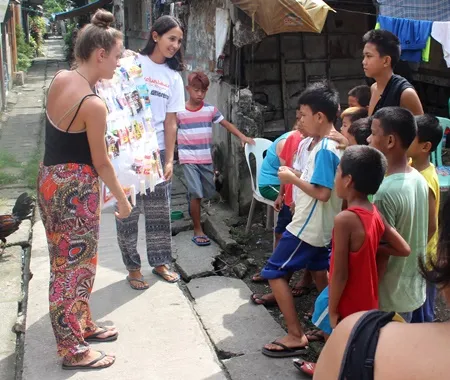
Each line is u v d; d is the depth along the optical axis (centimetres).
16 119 1201
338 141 288
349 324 96
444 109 786
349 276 239
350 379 90
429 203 274
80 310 288
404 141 246
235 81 575
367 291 238
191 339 322
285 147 372
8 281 423
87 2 2306
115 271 412
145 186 332
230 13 541
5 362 317
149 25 1037
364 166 231
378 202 249
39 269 424
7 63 1583
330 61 755
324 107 291
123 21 1270
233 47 574
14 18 2038
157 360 301
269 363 299
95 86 306
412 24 537
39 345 316
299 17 473
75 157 266
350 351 92
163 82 380
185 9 694
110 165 271
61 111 259
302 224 299
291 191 359
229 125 496
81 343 292
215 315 355
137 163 325
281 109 742
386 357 88
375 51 335
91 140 261
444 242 94
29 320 345
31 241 503
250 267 441
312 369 281
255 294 377
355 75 772
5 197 639
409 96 330
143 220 522
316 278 331
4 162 789
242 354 311
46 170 270
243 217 529
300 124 312
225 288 395
